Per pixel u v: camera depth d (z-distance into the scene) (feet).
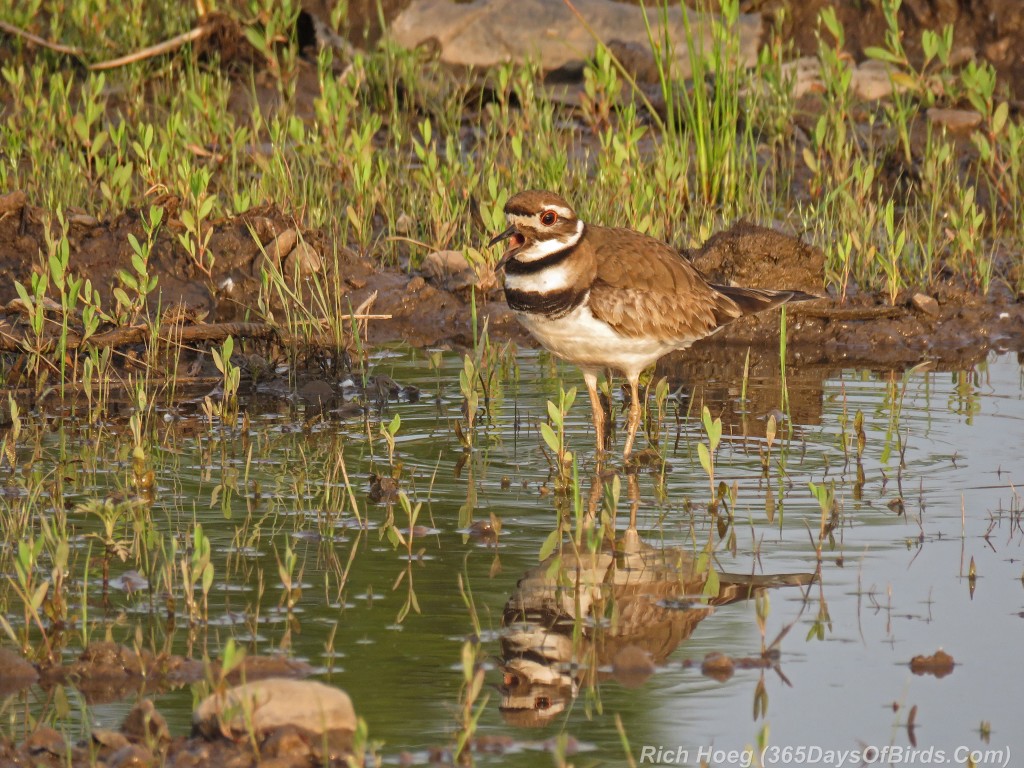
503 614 26.45
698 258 50.24
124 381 43.47
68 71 70.33
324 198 57.47
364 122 60.70
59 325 44.47
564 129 66.90
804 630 25.90
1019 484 34.09
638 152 59.26
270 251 50.78
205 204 48.96
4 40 72.23
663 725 22.34
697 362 47.65
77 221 50.98
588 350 36.32
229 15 71.97
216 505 32.50
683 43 72.02
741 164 60.34
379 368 45.91
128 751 20.49
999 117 59.21
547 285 35.73
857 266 52.95
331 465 35.86
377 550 29.78
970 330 50.03
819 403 41.98
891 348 49.42
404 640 25.21
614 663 24.40
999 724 22.41
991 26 74.74
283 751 20.71
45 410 40.65
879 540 30.48
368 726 21.93
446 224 54.39
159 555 29.12
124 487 33.58
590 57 65.31
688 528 31.35
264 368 45.01
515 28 74.08
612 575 28.53
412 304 51.78
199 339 45.70
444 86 71.20
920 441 37.78
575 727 22.25
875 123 68.95
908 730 22.24
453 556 29.50
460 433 38.45
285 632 25.39
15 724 21.94
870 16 77.10
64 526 29.19
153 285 44.83
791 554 29.63
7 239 50.24
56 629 25.39
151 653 24.27
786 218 58.18
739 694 23.45
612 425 39.65
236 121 66.64
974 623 26.09
